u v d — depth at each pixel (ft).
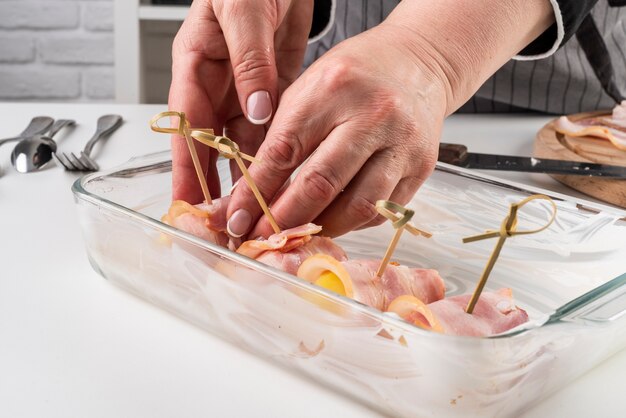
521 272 1.96
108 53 6.09
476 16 1.87
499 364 1.32
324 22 2.67
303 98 1.67
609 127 3.12
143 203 2.05
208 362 1.59
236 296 1.55
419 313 1.51
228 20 1.83
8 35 5.96
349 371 1.44
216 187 2.09
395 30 1.82
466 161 2.64
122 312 1.75
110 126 3.05
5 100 6.12
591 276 1.88
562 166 2.60
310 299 1.43
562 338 1.41
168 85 5.46
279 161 1.69
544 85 3.47
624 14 3.49
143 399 1.47
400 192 1.80
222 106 2.11
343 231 1.78
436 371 1.33
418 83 1.74
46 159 2.70
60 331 1.67
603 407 1.50
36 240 2.10
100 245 1.80
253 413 1.45
